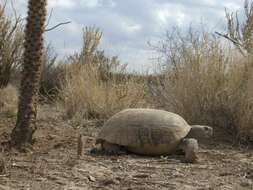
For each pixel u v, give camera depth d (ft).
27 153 4.31
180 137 4.45
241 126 5.43
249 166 4.19
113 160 4.26
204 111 5.82
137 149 4.47
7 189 3.11
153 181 3.52
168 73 6.45
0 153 3.85
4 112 6.50
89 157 4.32
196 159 4.26
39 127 5.93
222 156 4.65
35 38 4.42
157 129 4.43
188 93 5.87
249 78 5.62
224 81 5.80
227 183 3.57
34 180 3.40
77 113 6.64
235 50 6.03
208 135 4.72
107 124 4.63
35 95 4.48
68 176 3.56
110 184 3.40
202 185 3.49
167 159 4.37
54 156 4.27
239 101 5.57
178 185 3.45
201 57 6.01
